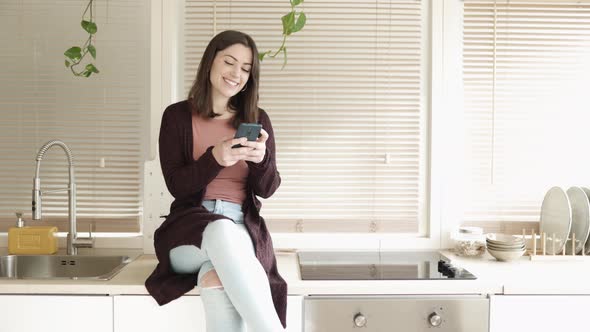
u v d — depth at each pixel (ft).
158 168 7.35
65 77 7.70
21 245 7.22
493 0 7.74
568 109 7.80
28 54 7.67
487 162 7.81
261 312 5.07
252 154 5.58
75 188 7.38
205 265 5.58
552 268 6.65
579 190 7.36
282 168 7.78
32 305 5.72
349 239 7.75
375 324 5.88
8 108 7.68
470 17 7.78
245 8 7.68
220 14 7.70
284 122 7.76
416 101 7.81
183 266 5.77
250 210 6.10
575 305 5.94
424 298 5.91
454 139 7.81
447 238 7.80
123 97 7.72
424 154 7.83
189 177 5.65
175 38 7.66
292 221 7.79
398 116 7.80
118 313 5.77
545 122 7.80
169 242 5.65
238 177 6.13
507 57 7.79
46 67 7.68
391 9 7.78
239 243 5.37
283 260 7.10
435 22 7.68
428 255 7.37
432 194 7.74
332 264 6.79
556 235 7.31
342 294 5.86
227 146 5.45
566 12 7.78
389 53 7.79
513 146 7.82
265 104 7.73
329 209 7.81
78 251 7.42
